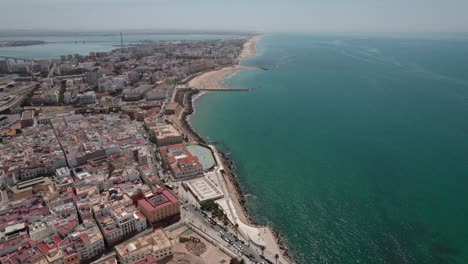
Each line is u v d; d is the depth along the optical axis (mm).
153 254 189875
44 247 191000
